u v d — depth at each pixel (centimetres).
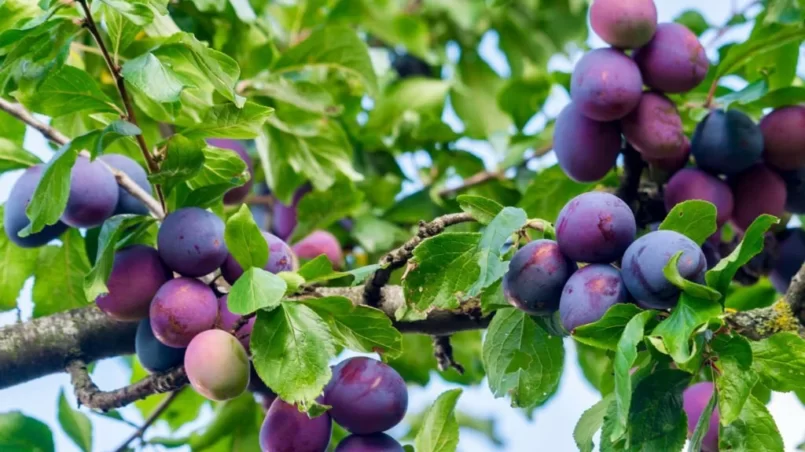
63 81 157
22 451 167
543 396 154
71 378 164
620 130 163
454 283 149
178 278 153
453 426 156
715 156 165
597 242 147
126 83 175
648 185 169
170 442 169
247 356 150
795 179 168
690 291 144
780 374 147
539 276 148
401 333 155
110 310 155
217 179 162
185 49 154
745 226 167
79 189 161
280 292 147
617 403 142
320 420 151
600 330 145
